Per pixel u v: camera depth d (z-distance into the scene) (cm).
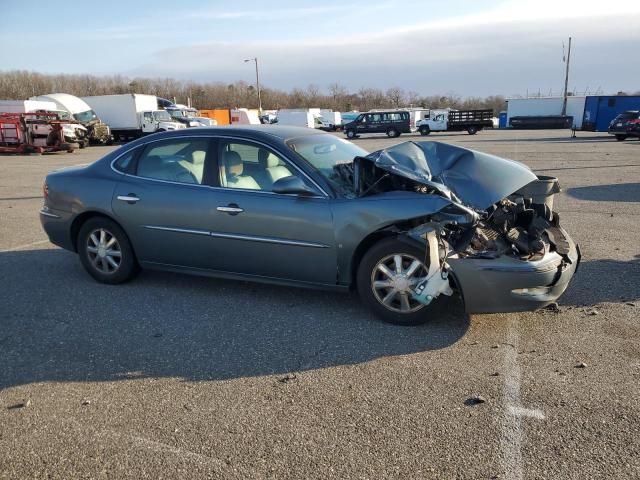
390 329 416
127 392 333
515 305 390
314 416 302
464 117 4106
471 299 390
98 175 531
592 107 4144
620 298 472
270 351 385
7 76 8362
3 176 1594
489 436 280
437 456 265
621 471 251
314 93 9875
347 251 422
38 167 1891
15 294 515
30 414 311
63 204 541
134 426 297
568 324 418
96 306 480
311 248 432
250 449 274
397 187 439
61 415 309
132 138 3656
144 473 258
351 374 349
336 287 439
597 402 309
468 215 389
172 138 504
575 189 1124
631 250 632
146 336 415
